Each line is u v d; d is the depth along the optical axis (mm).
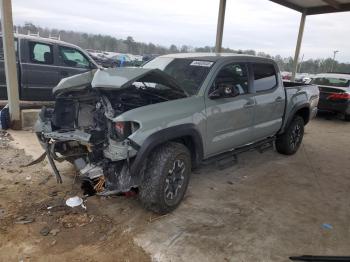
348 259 3172
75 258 2947
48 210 3678
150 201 3609
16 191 4078
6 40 6199
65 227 3395
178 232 3457
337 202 4531
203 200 4254
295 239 3514
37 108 7793
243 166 5730
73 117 3979
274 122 5660
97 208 3812
